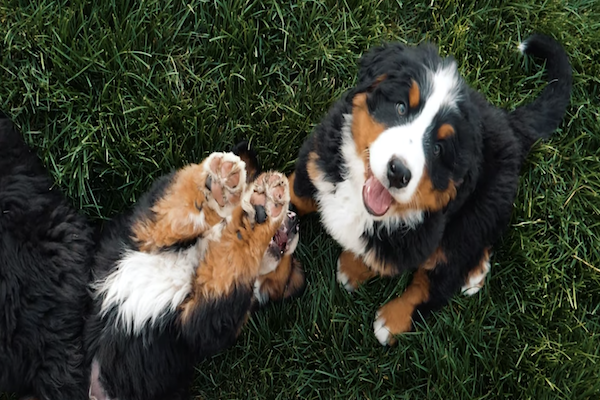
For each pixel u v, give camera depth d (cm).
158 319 96
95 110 112
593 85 126
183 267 96
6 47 110
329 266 121
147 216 98
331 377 116
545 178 121
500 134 108
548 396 113
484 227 109
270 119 119
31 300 97
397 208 100
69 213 105
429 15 127
